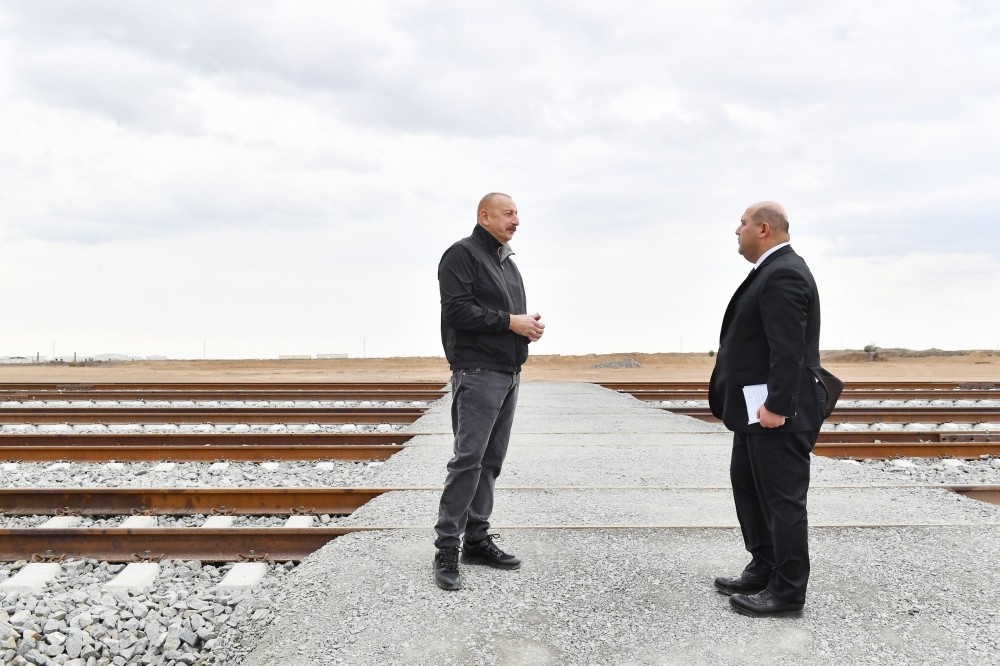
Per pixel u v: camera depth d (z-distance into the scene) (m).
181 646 3.86
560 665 3.33
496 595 4.00
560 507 5.84
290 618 3.85
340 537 5.07
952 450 8.70
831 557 4.59
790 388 3.51
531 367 33.94
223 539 5.14
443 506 4.14
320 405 14.48
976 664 3.32
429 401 15.32
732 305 3.90
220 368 34.66
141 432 10.77
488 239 4.17
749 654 3.41
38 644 3.87
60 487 6.78
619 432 10.00
